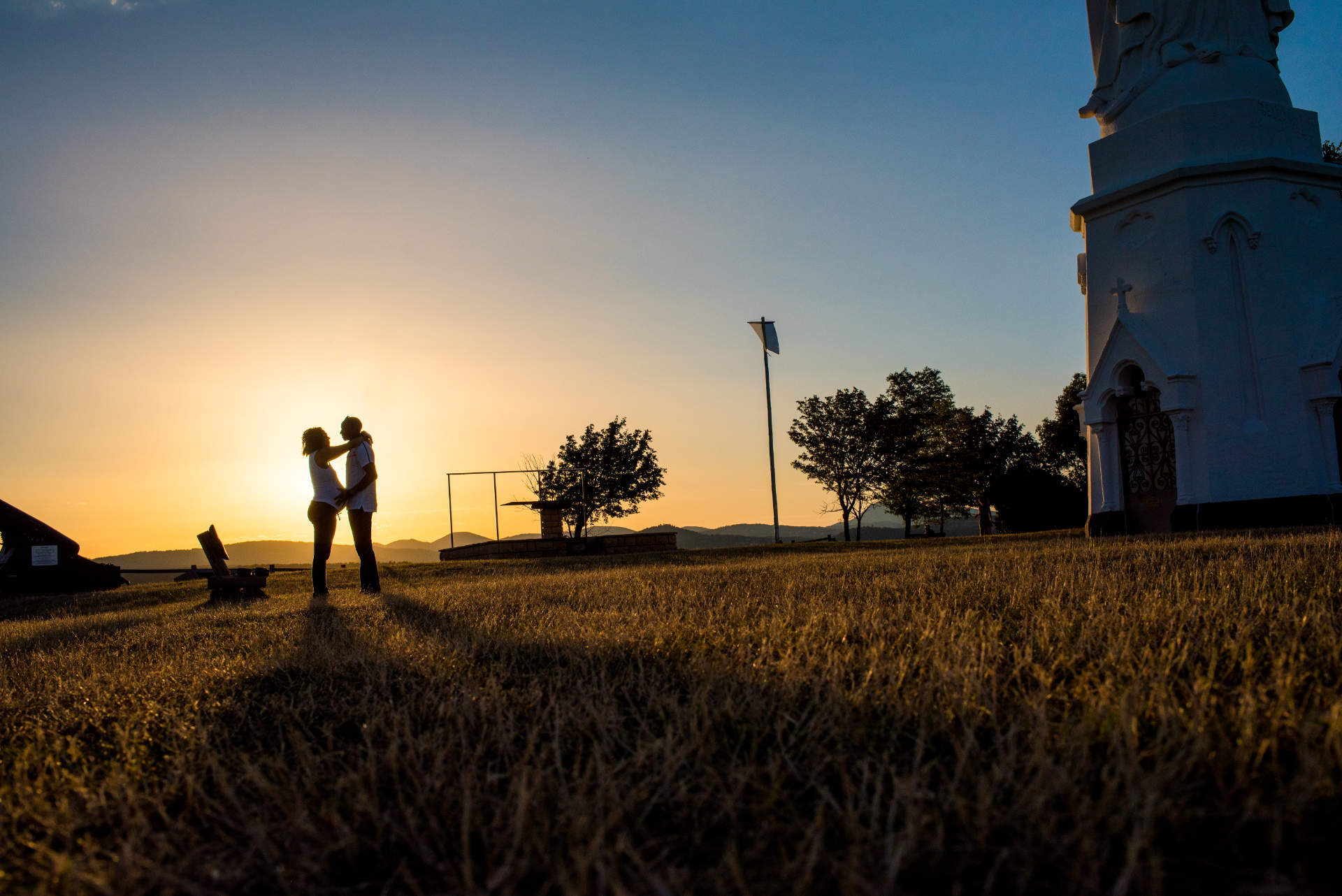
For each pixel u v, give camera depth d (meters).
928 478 56.72
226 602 12.48
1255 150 19.56
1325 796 2.10
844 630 5.05
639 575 11.89
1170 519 19.66
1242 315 19.12
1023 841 1.99
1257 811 2.03
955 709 3.06
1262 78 20.22
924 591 7.04
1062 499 60.75
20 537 21.98
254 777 2.69
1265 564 7.26
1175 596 5.71
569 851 2.10
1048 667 3.78
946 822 2.17
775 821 2.23
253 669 5.02
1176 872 1.91
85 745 3.72
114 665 5.99
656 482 64.56
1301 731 2.50
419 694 4.03
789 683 3.56
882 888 1.76
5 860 2.38
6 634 9.57
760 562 14.54
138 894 2.05
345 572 20.19
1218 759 2.38
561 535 42.56
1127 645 3.84
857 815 2.14
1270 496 18.50
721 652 4.57
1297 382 18.64
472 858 2.21
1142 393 20.56
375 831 2.40
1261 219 19.12
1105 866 1.93
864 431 56.81
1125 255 20.66
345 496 11.72
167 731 3.75
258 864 2.23
